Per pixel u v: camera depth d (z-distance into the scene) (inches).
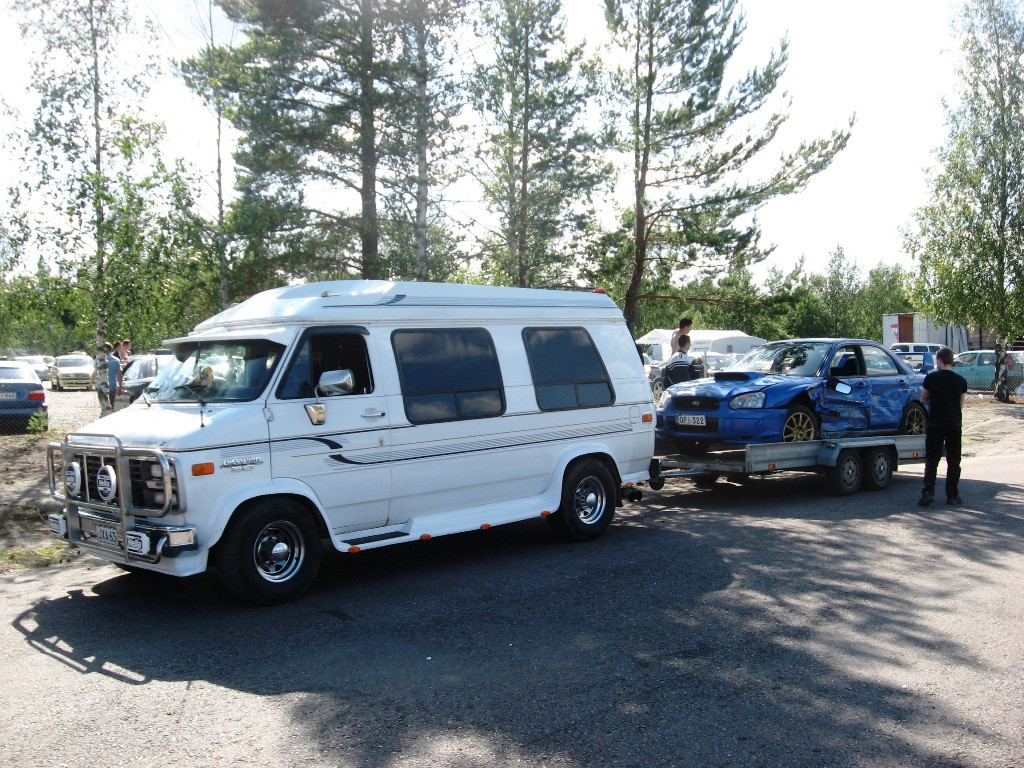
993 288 1076.5
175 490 233.0
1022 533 342.6
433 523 292.4
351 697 181.3
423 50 647.1
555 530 339.0
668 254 899.4
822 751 155.3
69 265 601.0
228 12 644.1
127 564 248.2
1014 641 213.5
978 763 150.8
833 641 214.4
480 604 252.4
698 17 802.8
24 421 661.3
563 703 177.3
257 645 217.3
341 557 322.3
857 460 448.5
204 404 253.4
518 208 837.8
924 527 356.2
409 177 661.9
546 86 874.1
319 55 663.1
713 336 1368.1
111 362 653.3
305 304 271.4
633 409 358.9
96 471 258.2
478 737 161.2
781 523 369.4
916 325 1601.9
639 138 834.8
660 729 164.6
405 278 671.1
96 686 190.1
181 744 159.5
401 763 150.6
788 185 834.2
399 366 287.4
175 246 606.5
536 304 336.8
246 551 245.8
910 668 195.8
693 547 323.6
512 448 315.3
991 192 1081.4
